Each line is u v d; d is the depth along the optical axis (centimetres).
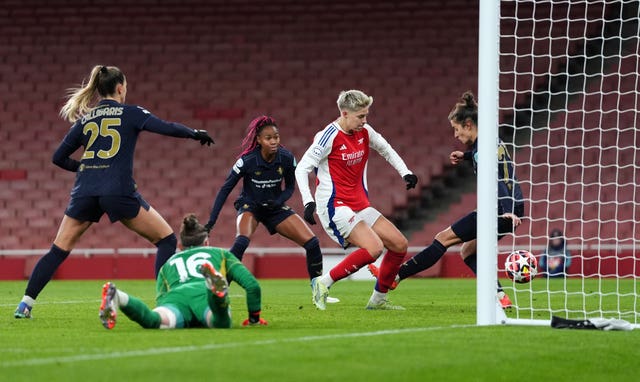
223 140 8831
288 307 3650
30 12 9712
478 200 2711
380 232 3372
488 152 2681
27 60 9438
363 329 2569
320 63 9281
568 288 5412
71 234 3025
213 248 2567
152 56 9438
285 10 9606
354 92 3259
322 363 1852
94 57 9456
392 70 9162
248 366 1797
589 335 2409
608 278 7094
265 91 9150
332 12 9544
